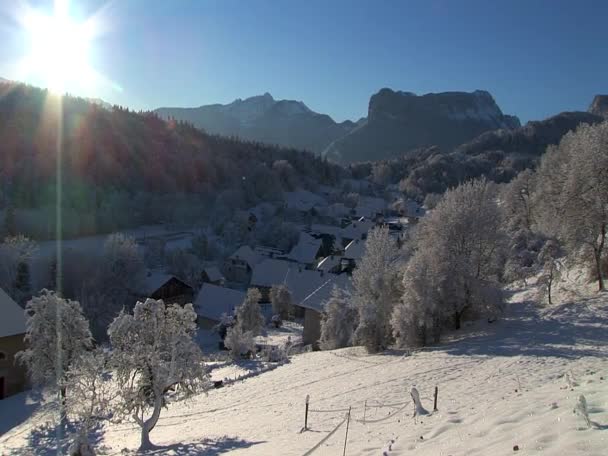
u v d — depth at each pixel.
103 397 23.00
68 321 31.34
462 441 10.12
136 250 73.00
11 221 91.19
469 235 36.69
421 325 34.16
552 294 39.28
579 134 45.03
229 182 161.75
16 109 144.50
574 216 36.38
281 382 30.67
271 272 88.25
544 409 11.02
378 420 16.19
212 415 25.95
